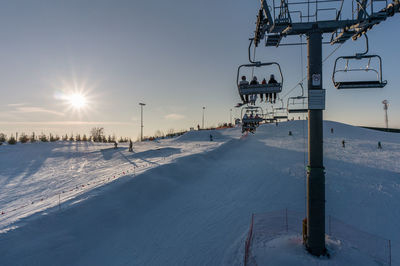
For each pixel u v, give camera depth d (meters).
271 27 5.36
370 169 17.39
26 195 13.32
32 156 28.61
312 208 5.59
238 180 15.52
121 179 12.72
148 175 13.65
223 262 6.79
